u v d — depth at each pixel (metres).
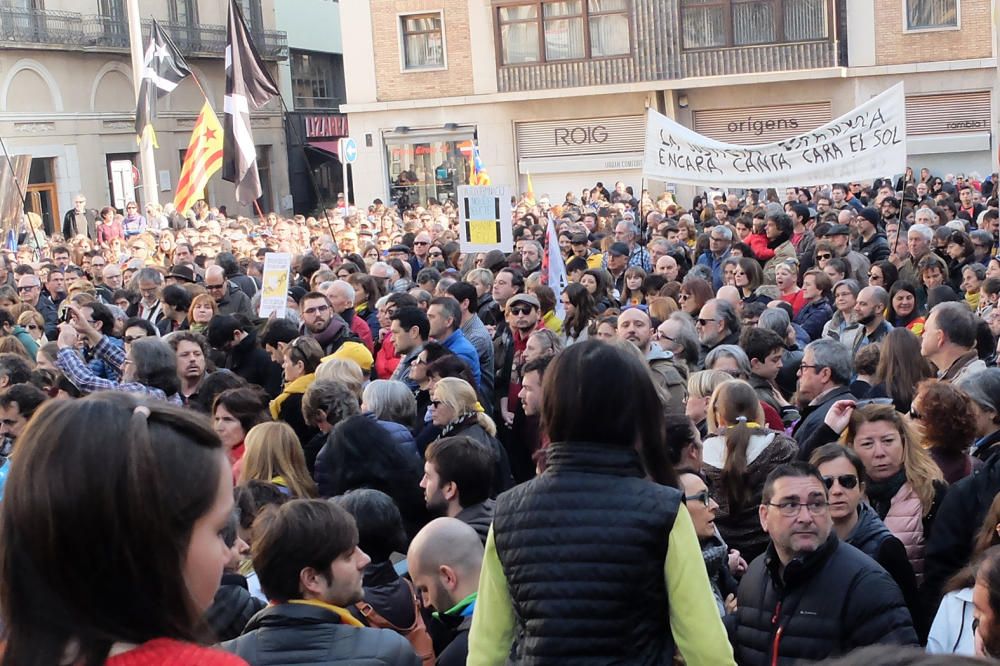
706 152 14.19
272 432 5.70
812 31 32.97
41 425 1.66
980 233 12.88
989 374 5.46
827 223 14.73
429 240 16.30
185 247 16.31
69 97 37.88
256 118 45.47
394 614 4.48
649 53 34.34
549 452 3.30
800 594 3.96
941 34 32.25
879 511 5.13
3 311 11.57
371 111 37.47
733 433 5.39
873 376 7.43
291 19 48.75
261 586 3.82
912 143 32.97
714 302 8.96
